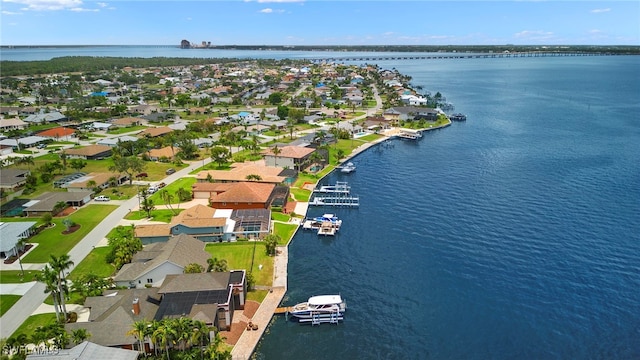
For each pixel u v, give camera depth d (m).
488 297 90.50
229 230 114.75
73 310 82.50
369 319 84.88
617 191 146.88
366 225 126.88
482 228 121.69
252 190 135.38
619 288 92.19
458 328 81.75
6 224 114.50
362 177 171.75
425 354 75.56
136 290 83.69
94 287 85.38
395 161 193.62
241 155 197.38
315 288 95.19
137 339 70.12
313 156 179.75
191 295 80.12
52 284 75.62
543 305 87.44
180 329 68.00
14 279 93.31
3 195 143.25
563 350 75.44
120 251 96.81
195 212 118.69
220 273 86.38
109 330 72.12
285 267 102.44
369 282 97.25
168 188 153.38
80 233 116.38
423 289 94.06
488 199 143.12
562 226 121.38
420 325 82.94
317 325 83.31
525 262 103.25
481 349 76.31
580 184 154.62
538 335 79.19
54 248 107.50
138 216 128.38
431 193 151.00
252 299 89.06
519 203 138.75
